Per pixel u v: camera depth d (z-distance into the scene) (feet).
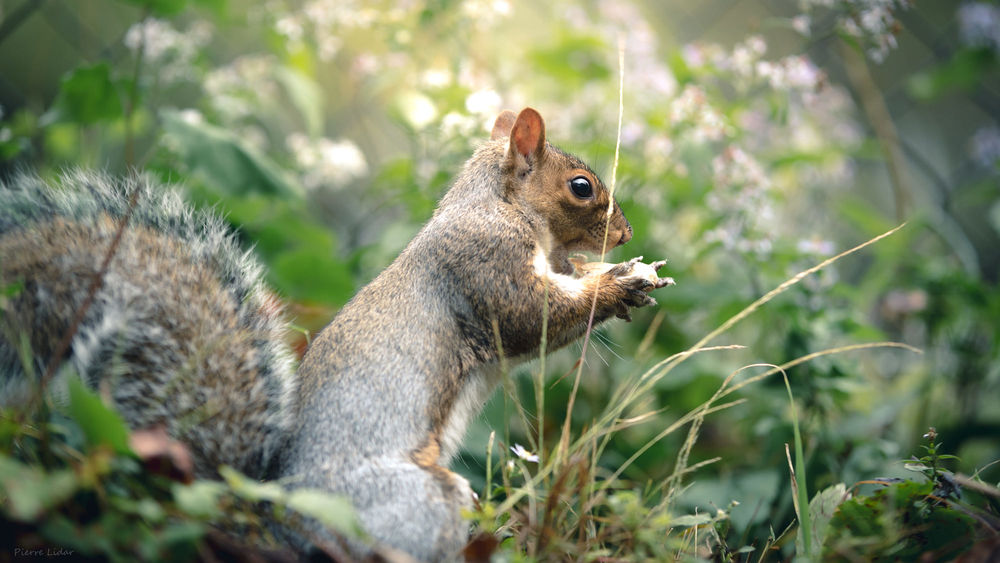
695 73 6.90
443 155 6.86
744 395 6.72
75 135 7.04
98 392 6.10
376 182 6.98
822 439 6.58
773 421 6.65
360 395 6.20
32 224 6.16
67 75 6.68
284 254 6.74
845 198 7.30
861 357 7.20
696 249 6.86
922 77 7.48
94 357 6.11
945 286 7.00
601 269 6.45
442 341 6.30
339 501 5.98
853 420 6.71
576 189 6.44
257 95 7.08
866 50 6.72
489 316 6.34
